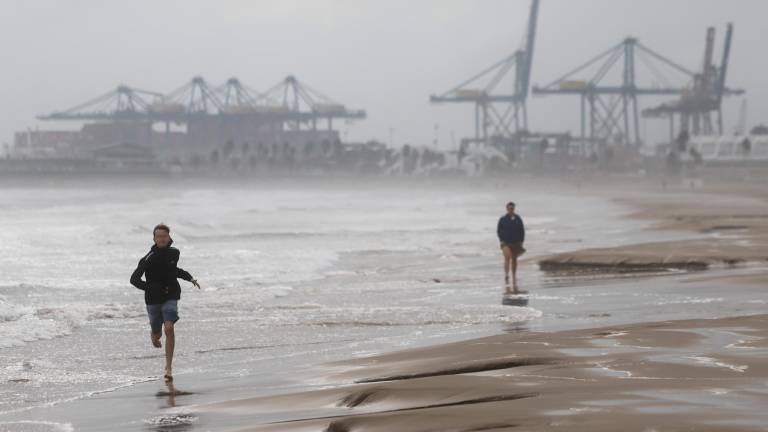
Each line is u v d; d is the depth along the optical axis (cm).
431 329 3262
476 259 6544
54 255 7106
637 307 3678
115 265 6228
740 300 3788
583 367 2209
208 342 3056
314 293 4478
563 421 1636
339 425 1717
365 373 2359
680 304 3719
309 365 2567
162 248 2369
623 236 9044
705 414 1662
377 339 3058
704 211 15462
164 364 2672
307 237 9731
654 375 2084
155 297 2353
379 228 11638
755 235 8038
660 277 4875
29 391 2288
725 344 2528
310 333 3225
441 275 5378
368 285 4850
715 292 4084
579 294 4219
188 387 2303
